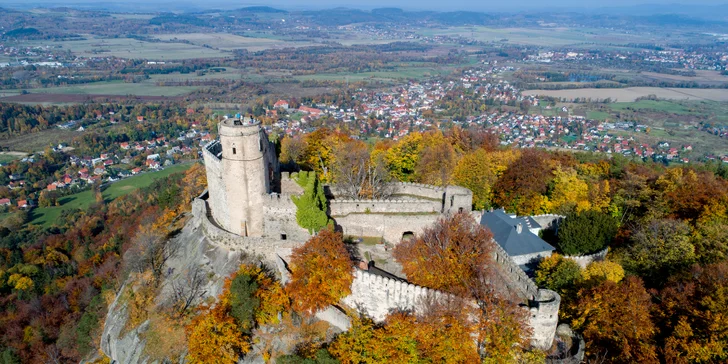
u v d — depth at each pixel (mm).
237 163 71250
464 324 54031
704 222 81750
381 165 103438
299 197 72000
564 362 52562
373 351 55219
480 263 61000
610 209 92625
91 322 84625
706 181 96438
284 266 68125
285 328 62188
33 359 89938
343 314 61219
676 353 53625
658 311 59844
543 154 134750
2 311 107250
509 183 95188
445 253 62094
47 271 124125
